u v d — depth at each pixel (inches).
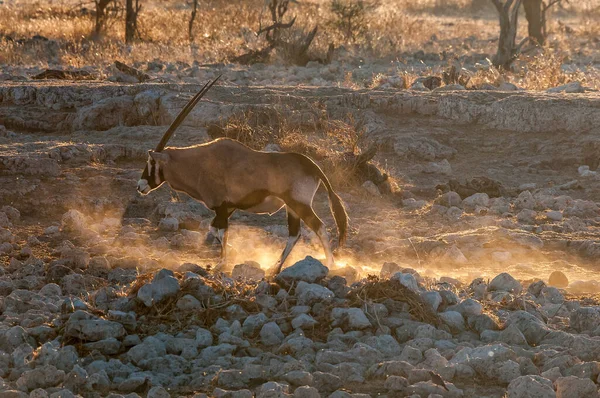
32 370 721.0
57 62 3484.3
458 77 2696.9
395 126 2064.5
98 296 940.0
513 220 1471.5
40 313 894.4
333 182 1653.5
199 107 2021.4
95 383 715.4
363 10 4424.2
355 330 847.7
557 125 2017.7
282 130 1883.6
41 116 2097.7
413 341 812.6
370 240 1305.4
